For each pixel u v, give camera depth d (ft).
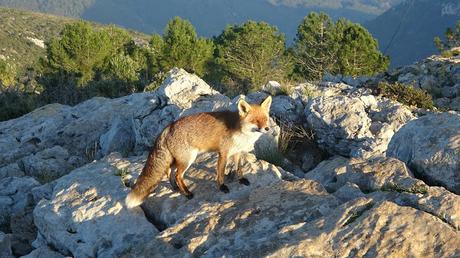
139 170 15.03
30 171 20.06
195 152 13.38
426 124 14.34
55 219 13.96
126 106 24.12
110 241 13.28
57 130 23.89
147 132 18.80
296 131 17.92
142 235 13.23
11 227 15.83
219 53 58.03
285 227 11.73
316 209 12.35
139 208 13.79
